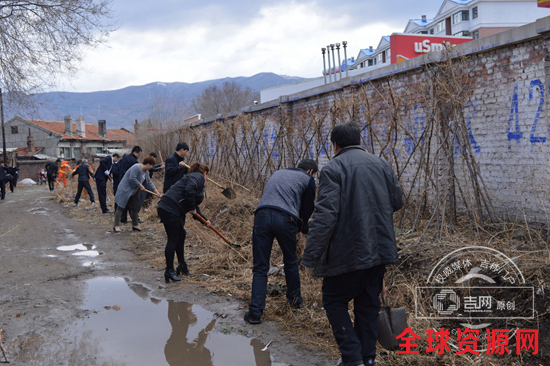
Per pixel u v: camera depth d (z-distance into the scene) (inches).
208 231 304.0
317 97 388.8
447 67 224.4
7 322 167.9
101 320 172.7
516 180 218.1
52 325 166.9
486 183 235.9
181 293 203.6
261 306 167.0
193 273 233.0
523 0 2012.8
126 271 242.5
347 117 314.5
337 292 122.0
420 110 273.6
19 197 768.9
